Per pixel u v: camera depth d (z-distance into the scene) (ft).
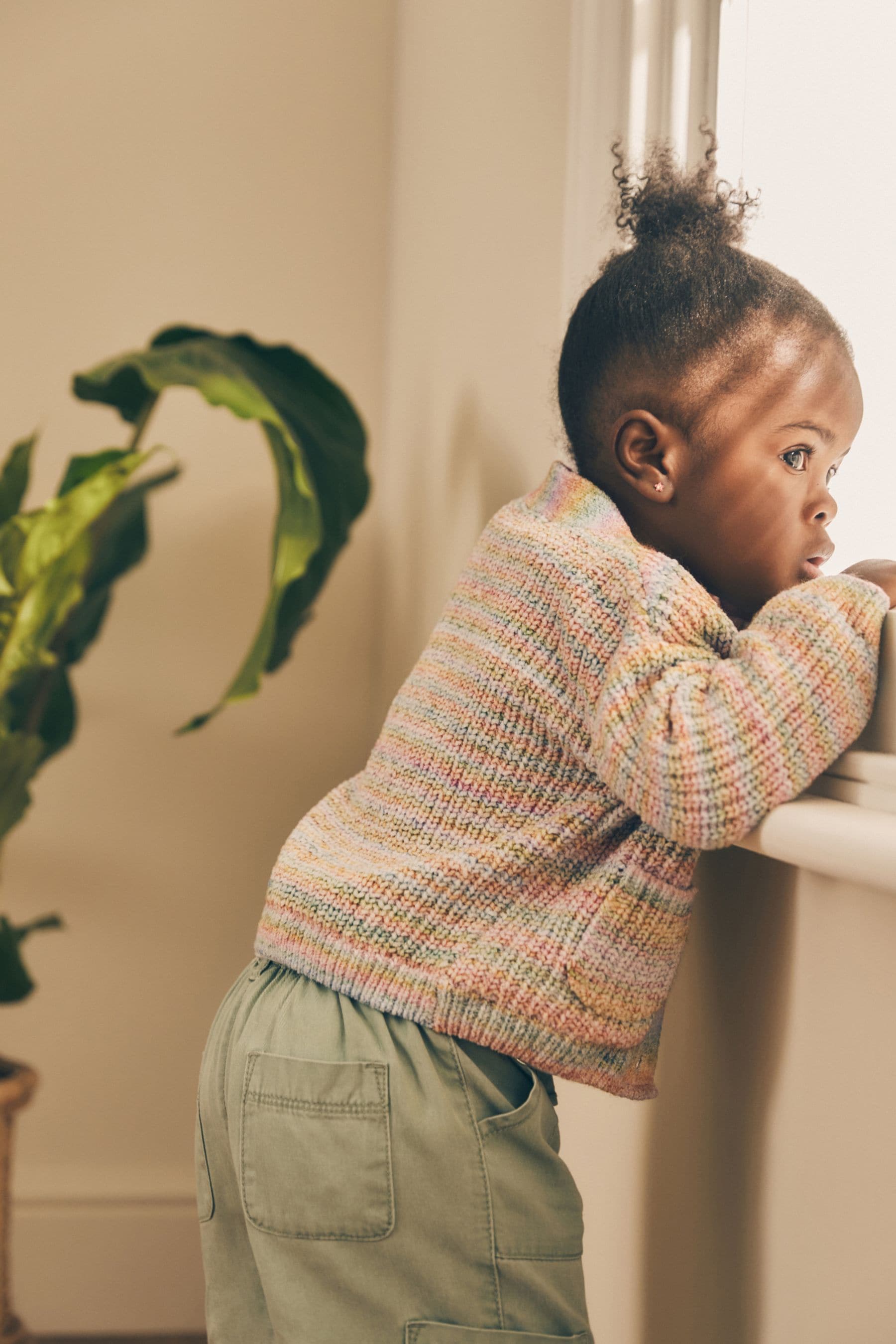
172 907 5.89
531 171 3.56
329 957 2.37
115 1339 5.64
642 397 2.37
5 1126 4.69
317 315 6.03
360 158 6.03
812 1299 1.99
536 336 3.42
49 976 5.80
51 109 5.79
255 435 5.92
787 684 1.88
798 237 2.64
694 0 2.89
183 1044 5.87
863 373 2.48
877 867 1.49
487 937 2.28
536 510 2.58
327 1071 2.26
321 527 4.96
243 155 5.95
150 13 5.86
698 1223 2.50
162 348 4.82
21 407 5.81
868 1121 1.83
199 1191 2.57
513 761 2.37
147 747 5.88
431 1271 2.20
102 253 5.85
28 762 4.59
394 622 5.59
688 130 2.89
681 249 2.38
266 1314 2.50
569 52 3.20
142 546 5.39
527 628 2.35
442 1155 2.20
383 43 6.02
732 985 2.39
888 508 2.43
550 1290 2.25
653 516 2.45
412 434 5.33
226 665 5.92
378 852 2.47
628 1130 2.97
